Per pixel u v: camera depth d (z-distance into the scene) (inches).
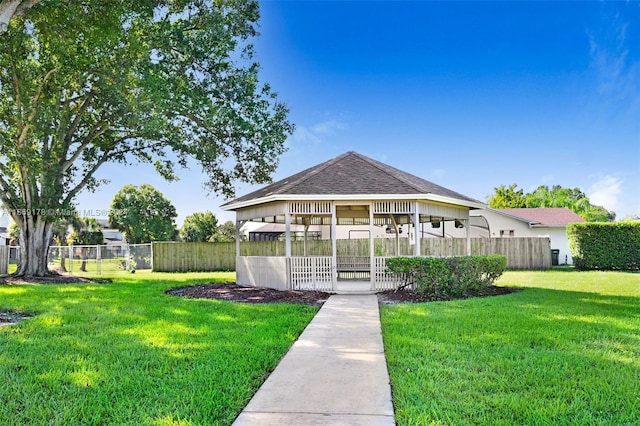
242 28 537.3
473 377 166.1
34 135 545.6
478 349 207.2
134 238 1494.8
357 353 199.9
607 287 486.3
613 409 135.8
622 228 754.2
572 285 510.3
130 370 177.8
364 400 139.9
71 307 352.8
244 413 130.3
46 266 645.3
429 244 791.1
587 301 369.7
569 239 799.7
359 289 446.3
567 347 210.1
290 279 450.0
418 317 293.6
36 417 131.6
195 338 234.7
